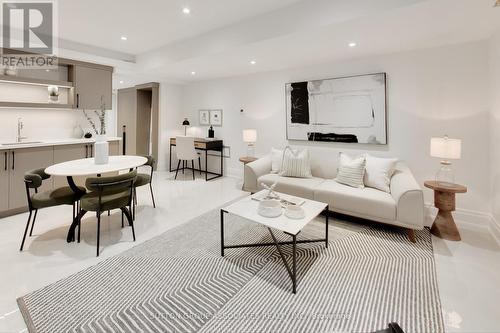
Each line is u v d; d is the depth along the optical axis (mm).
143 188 4602
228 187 4727
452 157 2654
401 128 3420
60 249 2354
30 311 1585
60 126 4125
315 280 1944
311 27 2586
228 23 3207
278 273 2037
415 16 2266
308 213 2197
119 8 2809
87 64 4195
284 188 3408
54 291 1773
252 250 2398
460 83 2990
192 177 5574
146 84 6164
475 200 2969
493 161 2750
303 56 3600
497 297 1740
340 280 1943
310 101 4180
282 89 4555
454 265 2141
